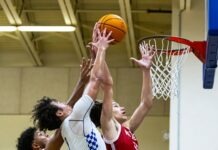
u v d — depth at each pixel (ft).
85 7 34.06
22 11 33.73
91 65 12.95
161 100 39.78
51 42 38.45
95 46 11.98
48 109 11.87
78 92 13.28
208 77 14.56
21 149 15.28
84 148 11.07
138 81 40.06
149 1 33.32
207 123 27.37
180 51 18.28
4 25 35.73
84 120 11.16
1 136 40.01
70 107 12.21
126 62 40.14
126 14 32.37
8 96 40.55
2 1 30.76
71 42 38.40
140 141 39.14
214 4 11.65
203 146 27.17
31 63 40.65
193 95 27.66
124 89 40.04
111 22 13.15
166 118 39.40
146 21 35.53
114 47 39.24
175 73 21.30
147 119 39.52
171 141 27.37
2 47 39.96
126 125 13.66
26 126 39.96
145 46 16.47
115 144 11.64
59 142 12.60
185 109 27.55
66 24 33.40
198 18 28.89
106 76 11.75
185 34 28.78
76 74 40.14
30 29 33.78
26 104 40.40
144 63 14.42
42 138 15.10
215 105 27.48
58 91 40.19
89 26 35.73
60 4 31.17
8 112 40.37
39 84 40.45
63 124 11.52
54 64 40.40
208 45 12.41
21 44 38.70
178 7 29.22
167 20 35.09
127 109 39.81
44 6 34.01
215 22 11.60
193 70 27.84
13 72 40.70
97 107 12.76
